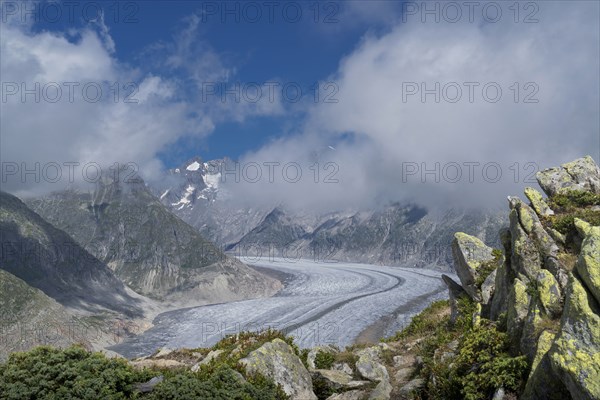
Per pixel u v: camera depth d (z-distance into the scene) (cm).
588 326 1120
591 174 2308
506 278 1858
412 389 1809
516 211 1892
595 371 1043
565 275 1502
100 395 1381
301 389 1888
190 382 1477
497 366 1408
